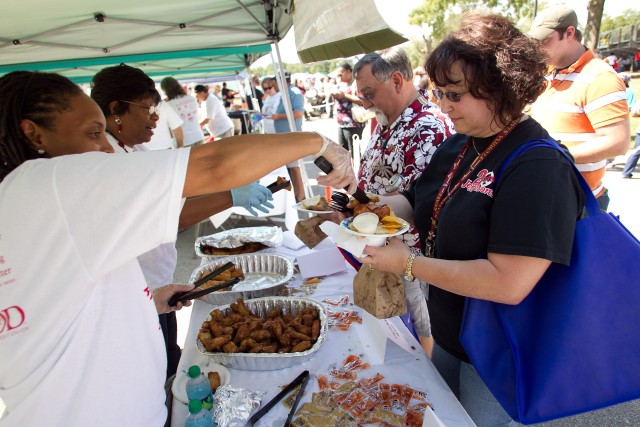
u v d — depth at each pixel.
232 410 1.02
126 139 1.85
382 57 1.85
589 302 0.92
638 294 0.90
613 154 2.04
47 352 0.69
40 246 0.65
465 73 0.96
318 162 0.98
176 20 2.98
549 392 0.95
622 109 2.00
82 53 3.65
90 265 0.67
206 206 1.62
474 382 1.24
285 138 0.84
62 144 0.88
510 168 0.98
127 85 1.74
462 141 1.30
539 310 0.97
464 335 1.07
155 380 0.88
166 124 5.24
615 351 0.92
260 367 1.26
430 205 1.33
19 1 1.97
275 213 3.97
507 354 1.03
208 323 1.45
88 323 0.72
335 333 1.43
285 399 1.13
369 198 1.28
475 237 1.06
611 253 0.92
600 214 0.95
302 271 1.91
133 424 0.82
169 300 1.38
